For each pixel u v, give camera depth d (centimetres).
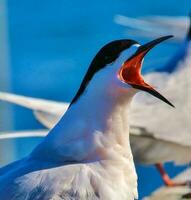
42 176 707
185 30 1830
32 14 2925
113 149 738
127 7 3008
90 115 734
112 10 2988
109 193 717
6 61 1595
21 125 1755
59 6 2964
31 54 2478
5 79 1577
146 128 1197
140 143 1205
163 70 1298
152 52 2234
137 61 726
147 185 1508
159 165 1234
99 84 730
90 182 714
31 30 2808
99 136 734
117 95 731
